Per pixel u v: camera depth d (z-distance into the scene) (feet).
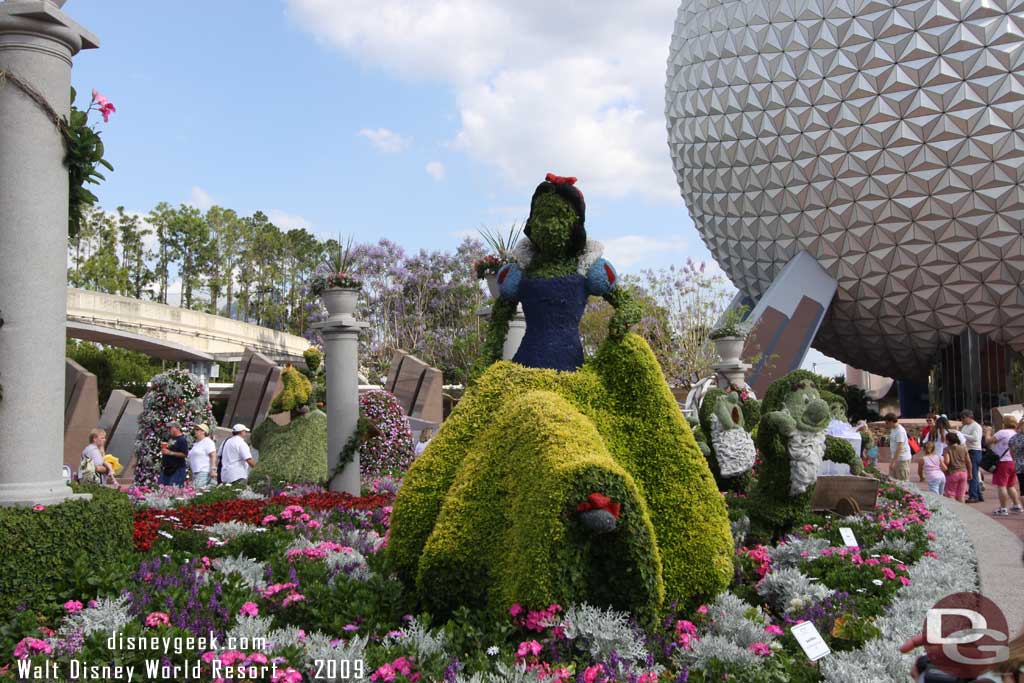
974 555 25.85
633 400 17.94
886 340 113.19
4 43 16.90
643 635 14.83
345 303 37.42
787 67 94.63
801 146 95.76
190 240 179.63
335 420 37.14
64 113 17.49
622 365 18.12
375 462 48.80
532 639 14.60
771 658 14.94
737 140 100.73
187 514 26.84
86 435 62.95
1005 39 85.30
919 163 90.58
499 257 34.63
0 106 16.90
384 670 12.78
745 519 27.25
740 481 29.55
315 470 40.04
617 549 15.16
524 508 15.26
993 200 90.02
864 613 17.72
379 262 127.54
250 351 74.02
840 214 96.63
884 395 183.93
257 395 69.67
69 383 65.92
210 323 118.83
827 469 41.88
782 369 92.63
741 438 28.84
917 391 146.51
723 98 100.73
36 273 16.93
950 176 90.17
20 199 16.81
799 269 99.76
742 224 106.11
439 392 75.51
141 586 16.29
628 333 18.40
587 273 18.48
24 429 16.76
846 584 20.45
